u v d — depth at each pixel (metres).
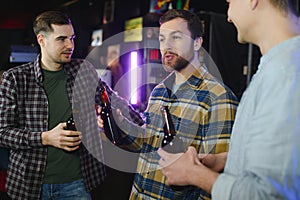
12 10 6.54
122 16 4.60
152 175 1.43
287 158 0.74
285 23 0.87
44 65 2.01
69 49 1.98
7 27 6.54
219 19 3.09
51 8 6.45
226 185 0.82
